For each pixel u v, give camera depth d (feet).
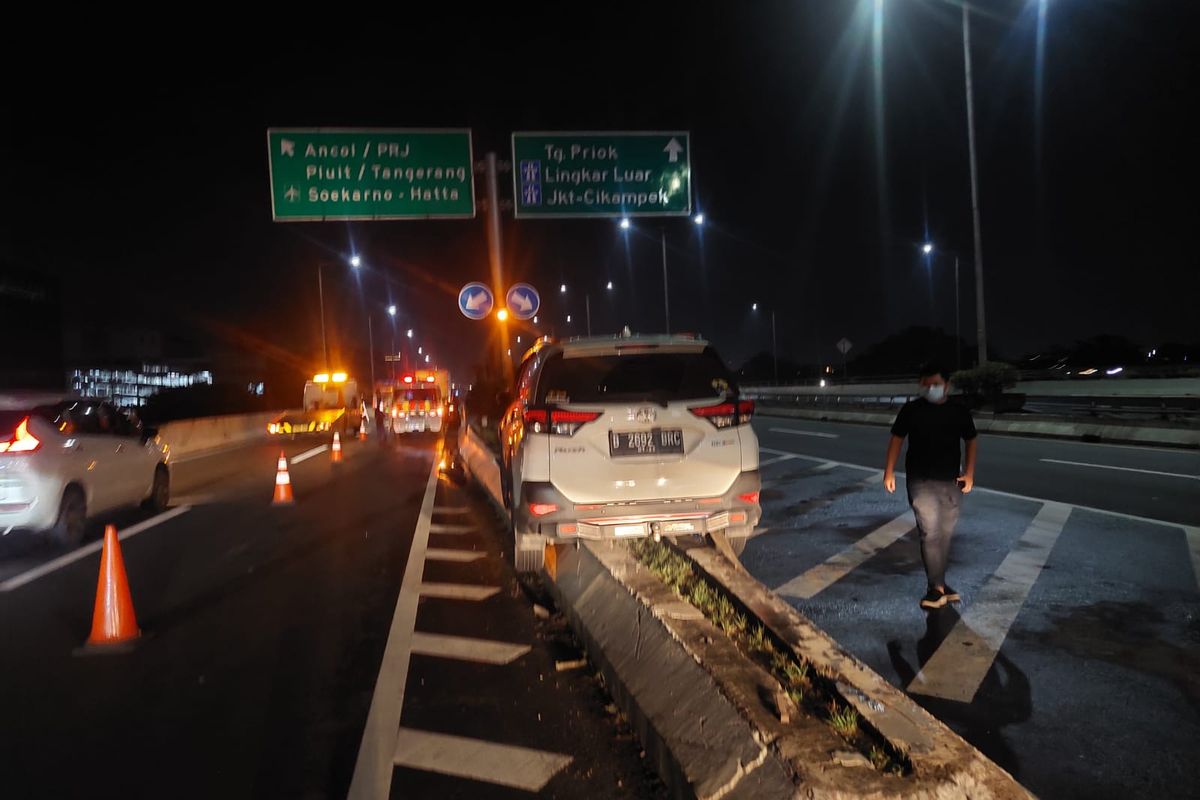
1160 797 12.27
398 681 17.49
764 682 12.17
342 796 12.85
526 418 21.12
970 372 77.82
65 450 32.04
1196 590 22.26
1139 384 104.73
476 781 13.14
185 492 48.80
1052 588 22.86
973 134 77.10
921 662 17.74
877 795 9.18
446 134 60.70
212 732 15.29
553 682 17.16
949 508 21.09
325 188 59.82
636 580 17.52
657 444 20.62
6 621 22.66
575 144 62.18
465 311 60.70
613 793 12.60
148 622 22.12
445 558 29.07
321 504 42.45
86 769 13.94
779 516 34.73
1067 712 15.14
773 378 245.45
